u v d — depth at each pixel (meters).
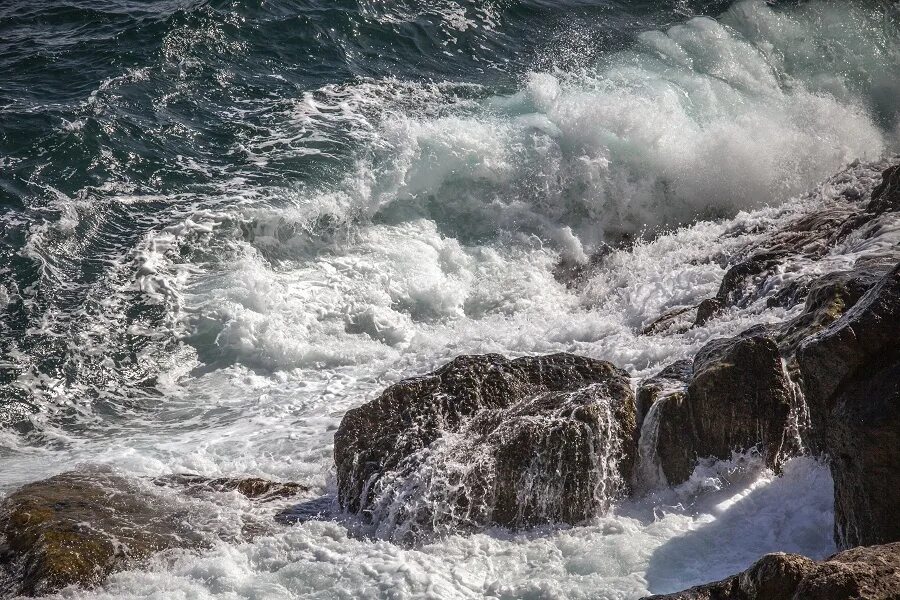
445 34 44.47
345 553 14.88
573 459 15.29
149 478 18.20
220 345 27.03
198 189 32.44
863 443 12.33
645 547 14.11
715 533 14.27
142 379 25.59
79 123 34.72
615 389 16.55
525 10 47.75
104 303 27.41
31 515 15.82
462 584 13.87
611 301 29.20
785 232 27.08
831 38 47.28
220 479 18.12
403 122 36.34
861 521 12.55
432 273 31.91
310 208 31.94
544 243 34.34
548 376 18.19
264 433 21.91
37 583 14.28
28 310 26.72
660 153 36.38
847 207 28.42
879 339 12.73
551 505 15.30
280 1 43.66
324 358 26.94
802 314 17.70
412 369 25.14
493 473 15.47
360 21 43.59
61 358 25.47
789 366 15.83
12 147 33.28
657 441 15.77
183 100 37.38
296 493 17.78
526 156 35.69
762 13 48.47
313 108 37.62
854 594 9.91
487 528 15.42
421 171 34.47
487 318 30.58
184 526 16.02
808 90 44.19
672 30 47.38
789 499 14.70
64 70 38.53
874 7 48.72
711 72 44.28
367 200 33.19
